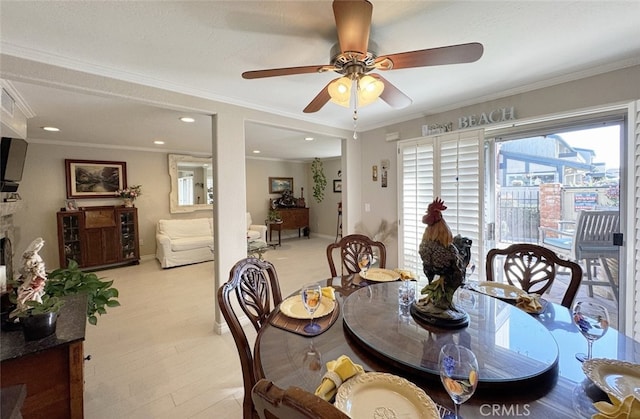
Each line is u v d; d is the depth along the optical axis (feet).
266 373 3.15
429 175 10.82
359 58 4.70
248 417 3.81
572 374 3.06
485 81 8.02
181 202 19.90
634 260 6.91
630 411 2.20
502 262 9.73
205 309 10.69
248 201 24.23
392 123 12.12
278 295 5.73
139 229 18.31
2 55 5.75
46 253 15.33
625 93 6.84
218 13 4.87
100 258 15.94
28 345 3.91
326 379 2.82
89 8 4.66
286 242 24.64
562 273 8.78
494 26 5.33
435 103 9.91
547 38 5.79
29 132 13.56
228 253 8.96
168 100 7.86
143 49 6.04
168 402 5.90
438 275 4.15
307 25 5.24
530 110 8.35
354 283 6.30
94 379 6.60
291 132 14.21
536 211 9.03
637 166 6.78
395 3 4.64
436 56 4.57
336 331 4.12
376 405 2.61
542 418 2.45
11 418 2.65
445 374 2.55
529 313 4.66
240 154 9.27
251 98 9.11
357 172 13.52
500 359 3.18
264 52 6.21
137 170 18.19
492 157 9.84
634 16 5.05
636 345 3.68
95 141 15.93
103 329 9.07
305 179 27.94
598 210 7.85
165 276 15.02
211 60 6.57
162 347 8.02
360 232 13.58
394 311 4.55
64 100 8.84
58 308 4.29
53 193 15.55
